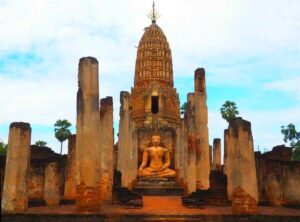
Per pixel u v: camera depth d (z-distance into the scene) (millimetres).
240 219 17203
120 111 29125
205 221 17188
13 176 17922
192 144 26031
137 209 19406
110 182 22109
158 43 60719
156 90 54688
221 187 21734
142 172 40688
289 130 52688
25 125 18562
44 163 23125
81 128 17938
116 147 40219
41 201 22297
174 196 30812
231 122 18500
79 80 18406
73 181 23547
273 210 19812
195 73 26656
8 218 17031
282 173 23578
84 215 16844
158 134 45875
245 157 17875
